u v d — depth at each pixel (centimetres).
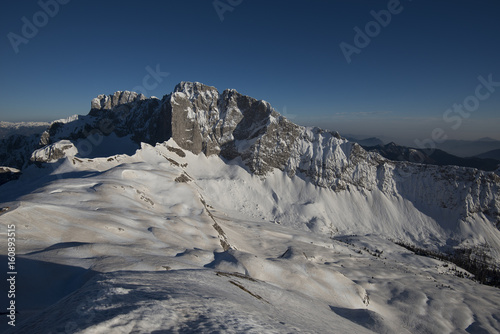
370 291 9194
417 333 7131
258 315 1603
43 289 2728
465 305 9075
